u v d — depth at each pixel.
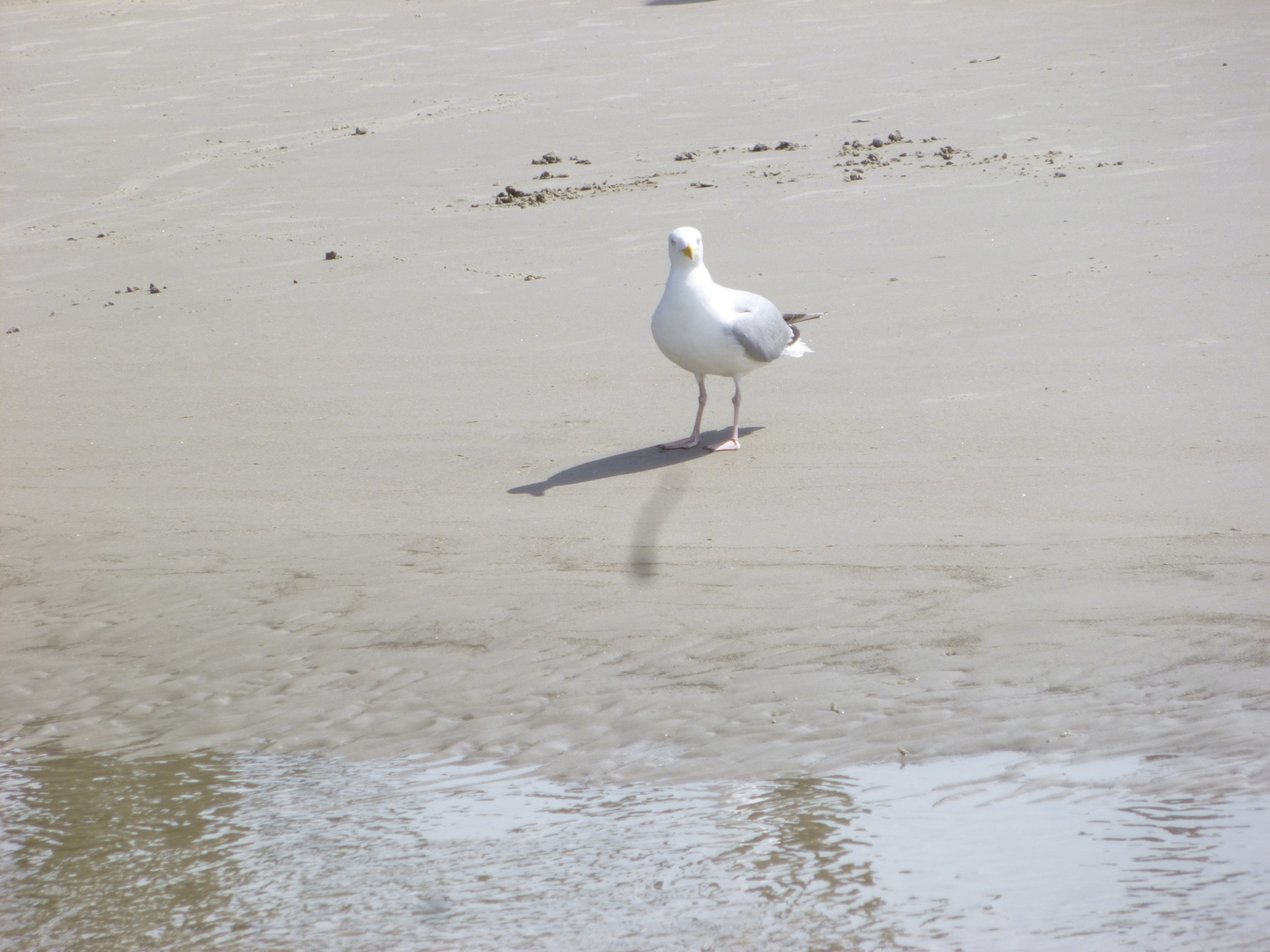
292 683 9.20
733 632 9.20
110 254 23.08
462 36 43.72
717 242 20.67
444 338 17.22
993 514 10.71
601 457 12.95
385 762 8.10
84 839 7.42
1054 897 6.12
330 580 10.65
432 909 6.46
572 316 17.69
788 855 6.67
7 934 6.53
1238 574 9.25
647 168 26.23
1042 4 41.47
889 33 38.72
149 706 9.09
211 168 29.12
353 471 13.06
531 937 6.16
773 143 27.66
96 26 50.00
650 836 6.98
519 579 10.32
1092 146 24.59
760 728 8.03
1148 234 18.67
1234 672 8.06
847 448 12.54
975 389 13.77
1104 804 6.89
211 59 42.50
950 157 24.88
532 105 33.22
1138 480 11.11
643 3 48.03
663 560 10.42
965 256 18.61
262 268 21.44
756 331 12.48
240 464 13.50
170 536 11.81
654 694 8.55
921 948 5.83
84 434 14.77
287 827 7.40
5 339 18.67
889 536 10.48
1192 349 14.17
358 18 48.69
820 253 19.53
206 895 6.76
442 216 23.80
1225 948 5.64
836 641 8.95
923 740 7.73
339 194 26.16
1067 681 8.18
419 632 9.70
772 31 40.59
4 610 10.70
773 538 10.66
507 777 7.77
